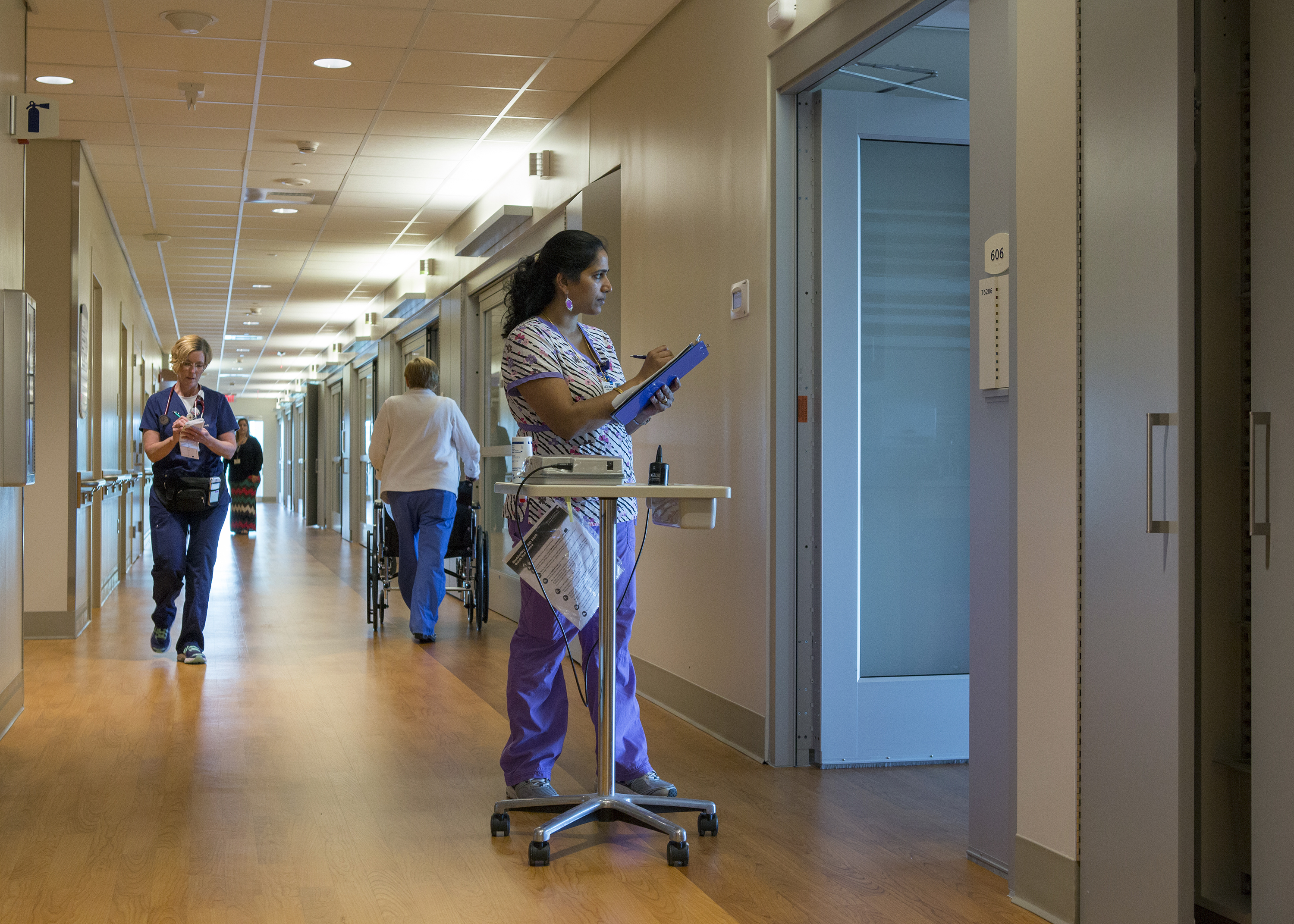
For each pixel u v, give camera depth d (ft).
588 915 8.38
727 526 14.25
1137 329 7.62
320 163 25.57
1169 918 7.35
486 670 18.89
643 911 8.48
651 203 17.26
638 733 11.12
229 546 49.55
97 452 28.40
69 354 22.99
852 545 12.96
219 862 9.49
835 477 12.91
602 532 9.98
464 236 30.63
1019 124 8.96
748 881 9.12
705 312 15.10
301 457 86.53
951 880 9.23
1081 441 8.26
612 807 10.20
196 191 28.17
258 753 13.20
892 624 13.42
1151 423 7.44
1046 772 8.56
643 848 9.89
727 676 14.19
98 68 19.21
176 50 18.33
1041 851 8.55
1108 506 7.89
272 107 21.44
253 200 29.01
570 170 21.47
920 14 10.54
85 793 11.53
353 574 36.40
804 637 12.95
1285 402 6.92
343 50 18.37
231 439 19.62
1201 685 7.79
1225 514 7.77
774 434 12.94
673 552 16.03
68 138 23.27
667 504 9.87
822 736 12.82
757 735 13.25
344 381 60.23
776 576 12.89
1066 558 8.41
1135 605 7.63
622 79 18.67
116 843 9.96
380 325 47.26
